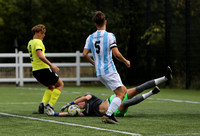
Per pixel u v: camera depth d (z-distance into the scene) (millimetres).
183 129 19094
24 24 82125
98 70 20859
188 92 48469
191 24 63281
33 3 81250
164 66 60156
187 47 55281
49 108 24516
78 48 73875
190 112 27453
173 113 26688
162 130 18719
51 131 18438
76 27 73438
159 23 61688
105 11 68562
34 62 25656
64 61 75375
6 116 24438
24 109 29094
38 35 25922
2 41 86125
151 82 23750
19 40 85750
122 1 62906
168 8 57094
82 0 76625
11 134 17672
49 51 76375
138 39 61531
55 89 25141
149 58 59031
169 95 43844
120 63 60062
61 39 77562
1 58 81375
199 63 61531
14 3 84625
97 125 20375
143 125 20469
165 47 57562
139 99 23797
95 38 21016
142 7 62781
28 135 17391
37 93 46000
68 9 79812
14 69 62719
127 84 60781
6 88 55844
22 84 62219
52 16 81250
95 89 51469
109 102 24062
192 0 64438
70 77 63250
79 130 18688
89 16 65188
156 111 28031
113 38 20688
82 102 24844
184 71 59188
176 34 61750
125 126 20031
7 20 84562
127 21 61469
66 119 23016
